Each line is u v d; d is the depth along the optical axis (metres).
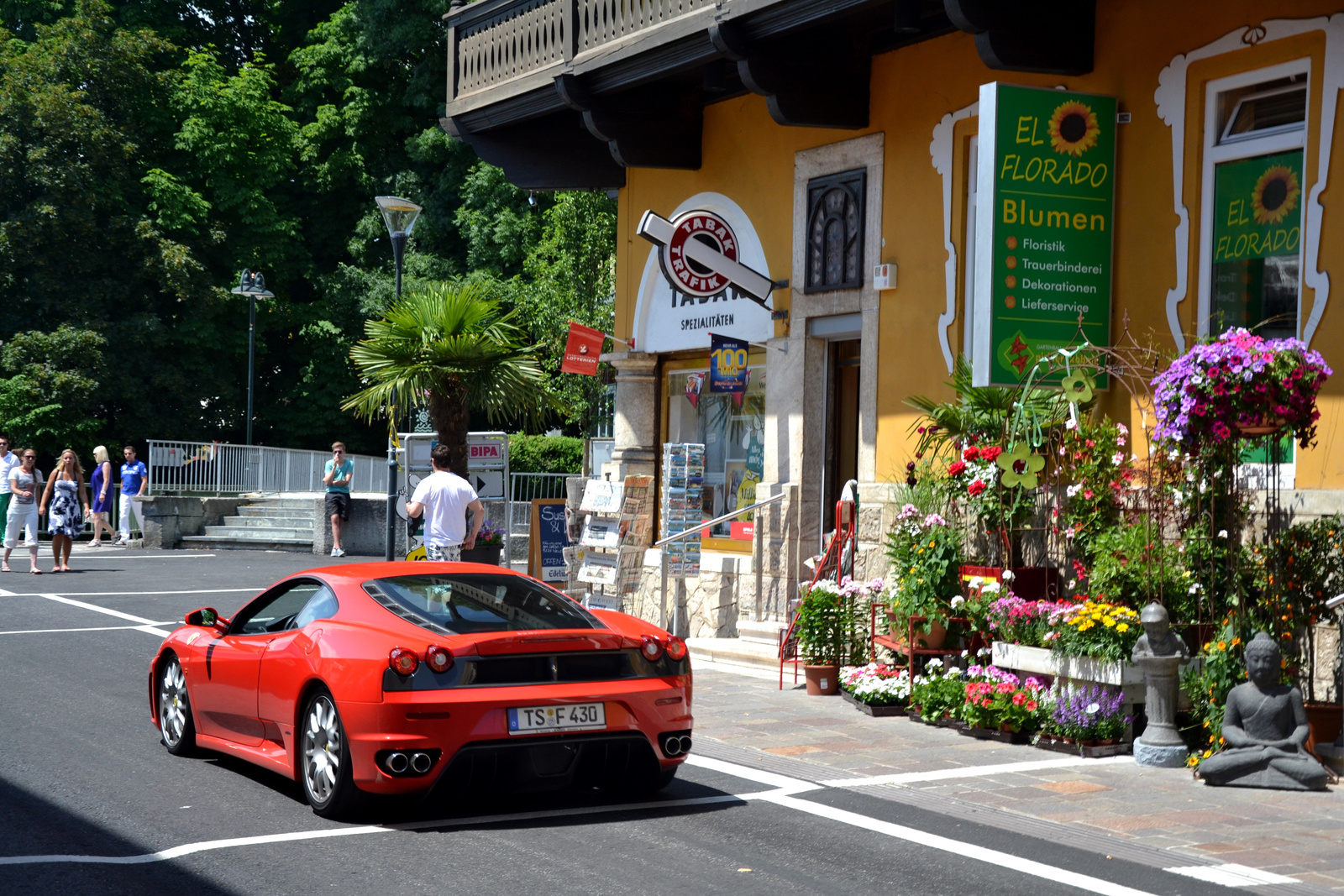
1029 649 8.90
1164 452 8.72
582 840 6.26
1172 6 9.40
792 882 5.57
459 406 15.23
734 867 5.79
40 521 30.22
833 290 12.34
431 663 6.34
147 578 19.98
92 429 32.31
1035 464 9.38
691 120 14.11
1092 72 9.97
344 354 36.94
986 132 9.45
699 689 10.94
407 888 5.42
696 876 5.65
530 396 15.25
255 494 29.03
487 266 34.81
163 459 27.41
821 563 11.35
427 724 6.27
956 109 11.07
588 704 6.62
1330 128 8.35
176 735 8.22
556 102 13.82
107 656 12.37
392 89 37.53
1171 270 9.38
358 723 6.36
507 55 14.45
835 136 12.39
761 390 13.62
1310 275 8.42
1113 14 9.80
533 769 6.51
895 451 11.64
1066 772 7.81
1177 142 9.35
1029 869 5.78
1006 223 9.45
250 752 7.37
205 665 7.82
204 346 34.97
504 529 16.17
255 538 26.86
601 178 15.44
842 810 6.91
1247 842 6.23
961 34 11.04
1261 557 8.23
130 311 34.25
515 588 7.38
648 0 12.26
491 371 15.04
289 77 41.31
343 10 37.28
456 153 36.16
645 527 14.41
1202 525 8.41
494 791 6.54
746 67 11.44
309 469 31.08
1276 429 7.69
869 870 5.76
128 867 5.71
